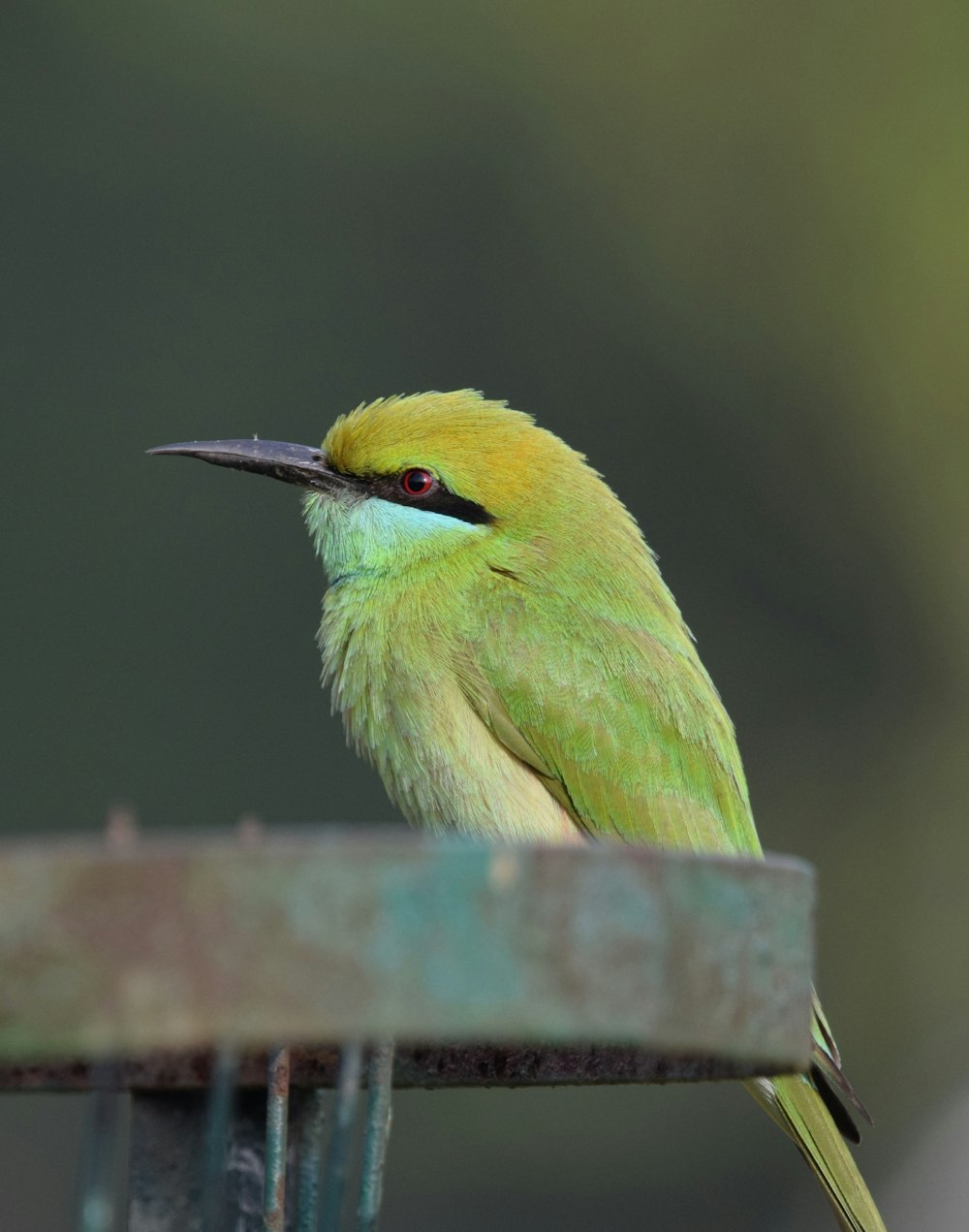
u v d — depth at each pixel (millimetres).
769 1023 2783
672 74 18906
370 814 15180
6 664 15195
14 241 16641
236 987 2488
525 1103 14117
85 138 17047
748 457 18391
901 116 19219
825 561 18203
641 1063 3664
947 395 18688
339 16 17859
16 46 16875
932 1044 15484
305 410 17047
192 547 15766
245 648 15586
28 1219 13023
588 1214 14070
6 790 14930
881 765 17344
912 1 19297
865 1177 14461
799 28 18891
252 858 2502
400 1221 13758
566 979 2539
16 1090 3615
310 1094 3898
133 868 2502
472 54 18328
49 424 16156
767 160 19047
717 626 17812
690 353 18531
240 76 17516
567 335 18297
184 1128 3789
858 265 19000
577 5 18594
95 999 2488
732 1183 14172
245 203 17281
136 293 16875
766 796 17016
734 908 2730
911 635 18062
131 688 15367
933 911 16375
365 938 2502
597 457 18094
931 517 18484
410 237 17891
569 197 18641
